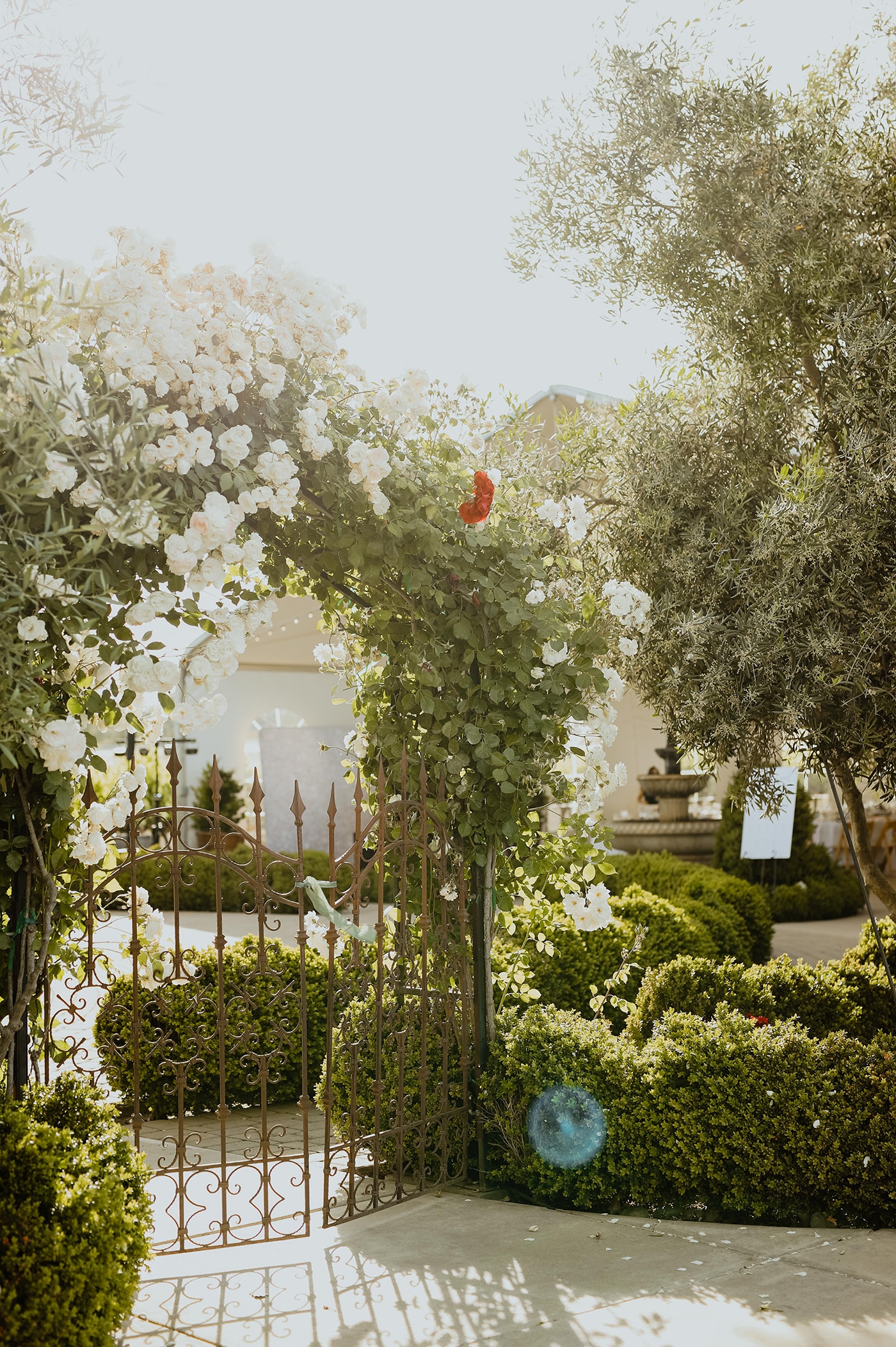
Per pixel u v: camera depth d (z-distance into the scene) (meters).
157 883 3.96
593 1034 4.62
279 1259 3.78
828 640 4.25
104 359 3.28
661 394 5.38
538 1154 4.33
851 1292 3.36
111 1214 2.83
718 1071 4.18
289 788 18.02
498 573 4.45
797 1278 3.48
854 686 4.36
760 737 4.65
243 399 3.78
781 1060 4.15
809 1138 4.02
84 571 3.21
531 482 4.69
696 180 4.81
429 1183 4.62
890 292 4.43
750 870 13.15
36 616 3.02
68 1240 2.68
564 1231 3.99
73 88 3.06
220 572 3.55
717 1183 4.14
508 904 4.68
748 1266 3.59
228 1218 4.20
